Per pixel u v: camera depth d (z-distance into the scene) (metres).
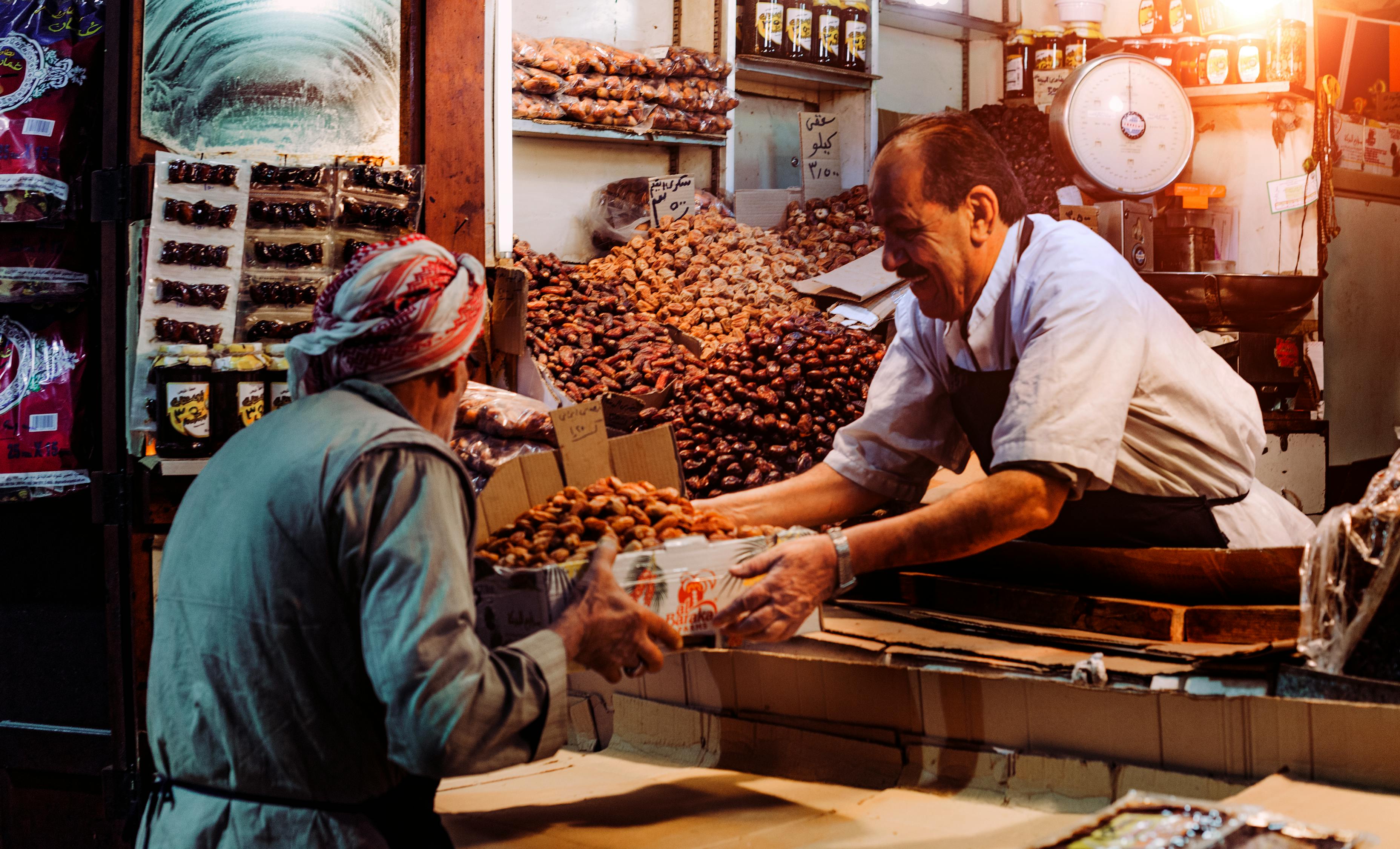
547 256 4.12
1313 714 1.30
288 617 1.19
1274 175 5.04
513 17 4.83
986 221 1.97
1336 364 5.92
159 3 2.61
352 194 2.65
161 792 1.29
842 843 1.42
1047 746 1.55
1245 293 4.29
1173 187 4.80
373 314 1.29
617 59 4.66
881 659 1.71
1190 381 2.02
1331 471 5.85
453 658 1.14
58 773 2.71
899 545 1.65
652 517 1.61
